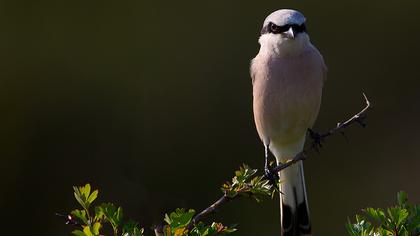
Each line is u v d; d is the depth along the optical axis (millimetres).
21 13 14234
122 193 12547
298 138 7930
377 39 14094
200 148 13312
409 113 13727
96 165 13266
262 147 13094
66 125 13727
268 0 13992
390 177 13297
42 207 12961
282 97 7594
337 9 14156
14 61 14070
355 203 13242
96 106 13797
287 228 7883
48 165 13320
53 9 14227
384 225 5230
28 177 13219
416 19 14156
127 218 11531
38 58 14141
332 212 13227
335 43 14133
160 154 13273
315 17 14133
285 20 7527
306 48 7582
